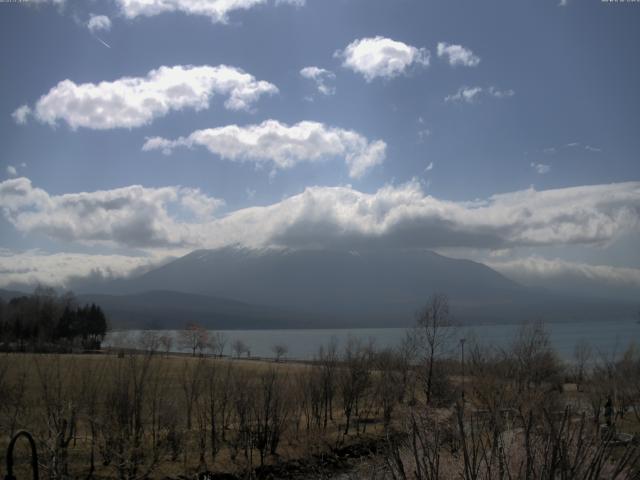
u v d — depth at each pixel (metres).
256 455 42.91
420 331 65.94
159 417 42.22
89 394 39.16
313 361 69.19
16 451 33.09
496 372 51.16
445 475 13.02
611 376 55.34
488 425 14.20
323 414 60.50
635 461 11.18
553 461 10.55
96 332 157.00
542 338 67.31
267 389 45.66
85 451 38.34
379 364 60.94
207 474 37.44
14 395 36.72
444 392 48.97
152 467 35.41
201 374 51.09
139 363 51.78
